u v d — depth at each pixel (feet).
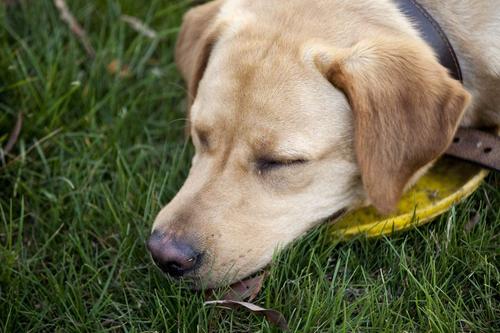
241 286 10.20
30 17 14.79
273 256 10.12
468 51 11.10
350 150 10.23
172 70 14.39
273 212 10.15
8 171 12.59
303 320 9.98
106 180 12.80
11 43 14.69
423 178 11.50
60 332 10.23
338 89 9.93
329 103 9.95
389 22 10.47
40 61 14.30
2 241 11.79
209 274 9.84
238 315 10.21
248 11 10.84
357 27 10.32
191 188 10.21
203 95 10.48
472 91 11.36
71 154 13.09
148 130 13.56
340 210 10.85
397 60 9.75
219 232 9.84
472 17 11.00
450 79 9.94
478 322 10.02
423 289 9.95
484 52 11.07
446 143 9.89
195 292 10.25
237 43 10.34
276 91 9.84
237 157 10.03
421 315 9.97
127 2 15.23
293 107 9.82
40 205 12.31
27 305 10.73
